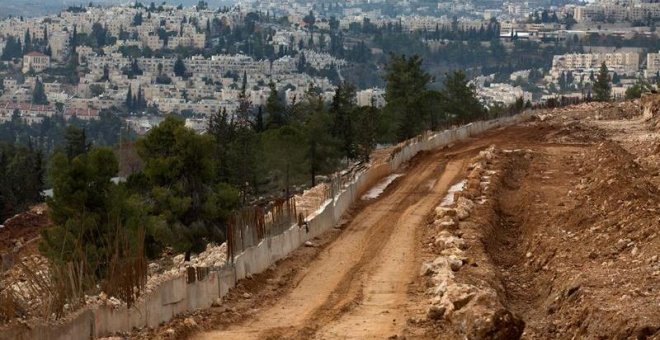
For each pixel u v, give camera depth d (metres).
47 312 27.25
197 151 57.72
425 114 106.25
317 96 128.00
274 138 76.12
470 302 30.91
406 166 73.56
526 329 30.52
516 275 39.69
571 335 29.25
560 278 34.84
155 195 56.00
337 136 86.50
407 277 38.12
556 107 123.81
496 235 47.19
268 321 32.19
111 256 35.31
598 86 156.88
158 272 41.00
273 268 39.69
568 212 45.69
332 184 51.16
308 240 45.34
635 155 71.19
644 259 34.66
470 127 96.50
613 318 27.77
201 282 33.19
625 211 41.88
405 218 51.38
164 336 29.12
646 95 109.94
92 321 28.11
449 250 41.34
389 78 136.75
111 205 53.72
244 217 38.66
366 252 43.22
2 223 94.75
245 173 75.25
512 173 66.38
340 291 36.28
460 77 117.94
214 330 31.02
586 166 64.88
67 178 53.31
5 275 36.38
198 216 56.62
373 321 31.88
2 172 101.94
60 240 50.19
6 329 25.52
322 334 30.41
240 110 130.12
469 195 54.44
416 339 29.73
